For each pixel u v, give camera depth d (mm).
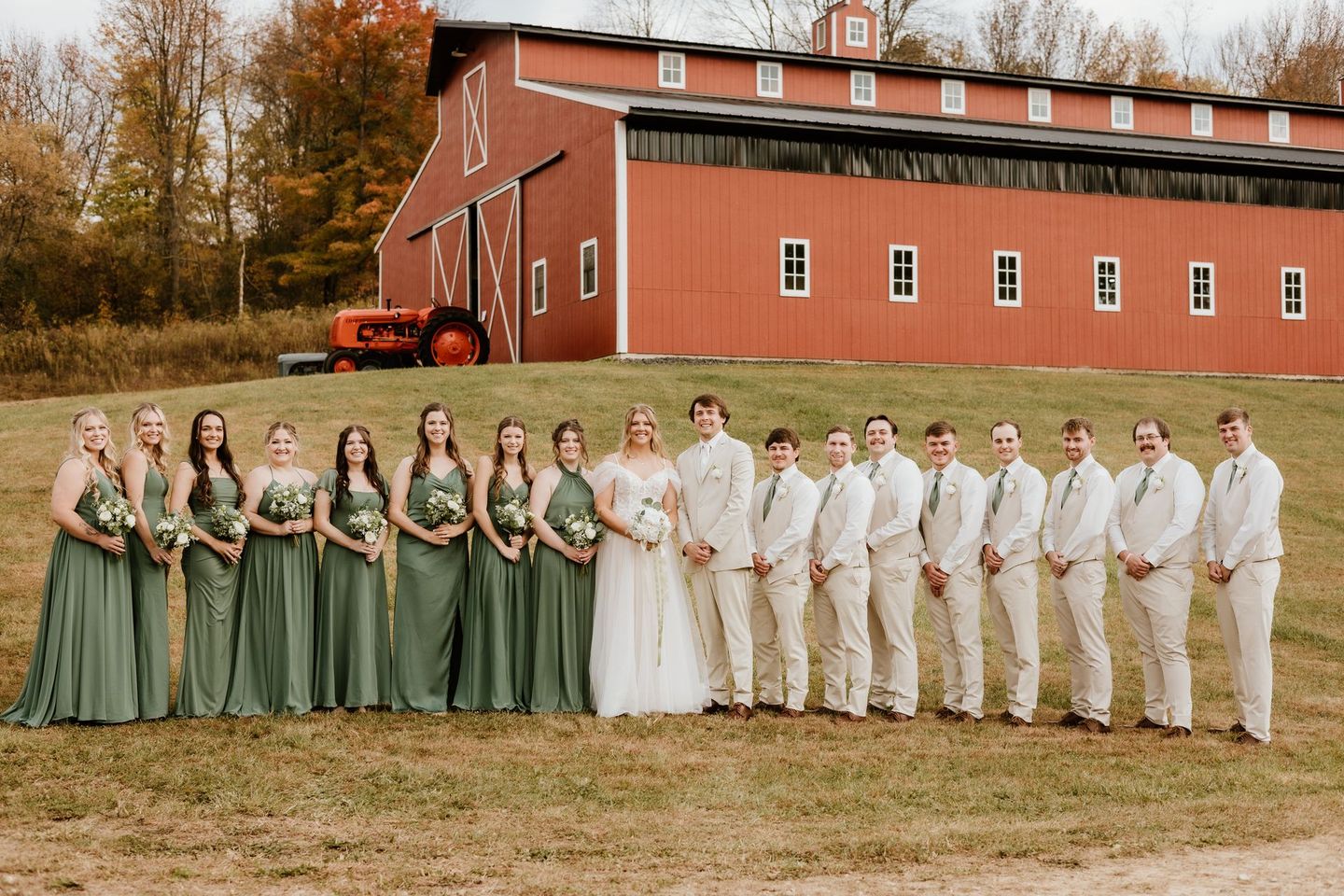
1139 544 8352
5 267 44125
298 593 7965
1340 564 13688
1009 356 25391
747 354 23344
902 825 6039
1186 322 26969
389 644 8328
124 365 36344
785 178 23766
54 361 36062
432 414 8305
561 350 25094
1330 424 20922
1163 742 7875
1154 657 8375
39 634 7676
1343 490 16781
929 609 8656
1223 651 10805
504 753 7195
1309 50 57625
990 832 5934
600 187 23359
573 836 5816
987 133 27484
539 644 8281
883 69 30781
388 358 24891
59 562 7609
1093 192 26328
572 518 8258
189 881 5164
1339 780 6992
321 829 5887
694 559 8398
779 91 29984
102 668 7523
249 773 6641
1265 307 27703
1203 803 6477
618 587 8344
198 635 7789
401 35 46875
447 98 31453
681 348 22875
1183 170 27094
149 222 47781
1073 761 7324
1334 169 28031
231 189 50844
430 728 7676
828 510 8539
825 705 8656
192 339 37906
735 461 8414
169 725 7535
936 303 24859
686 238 23000
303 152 50281
